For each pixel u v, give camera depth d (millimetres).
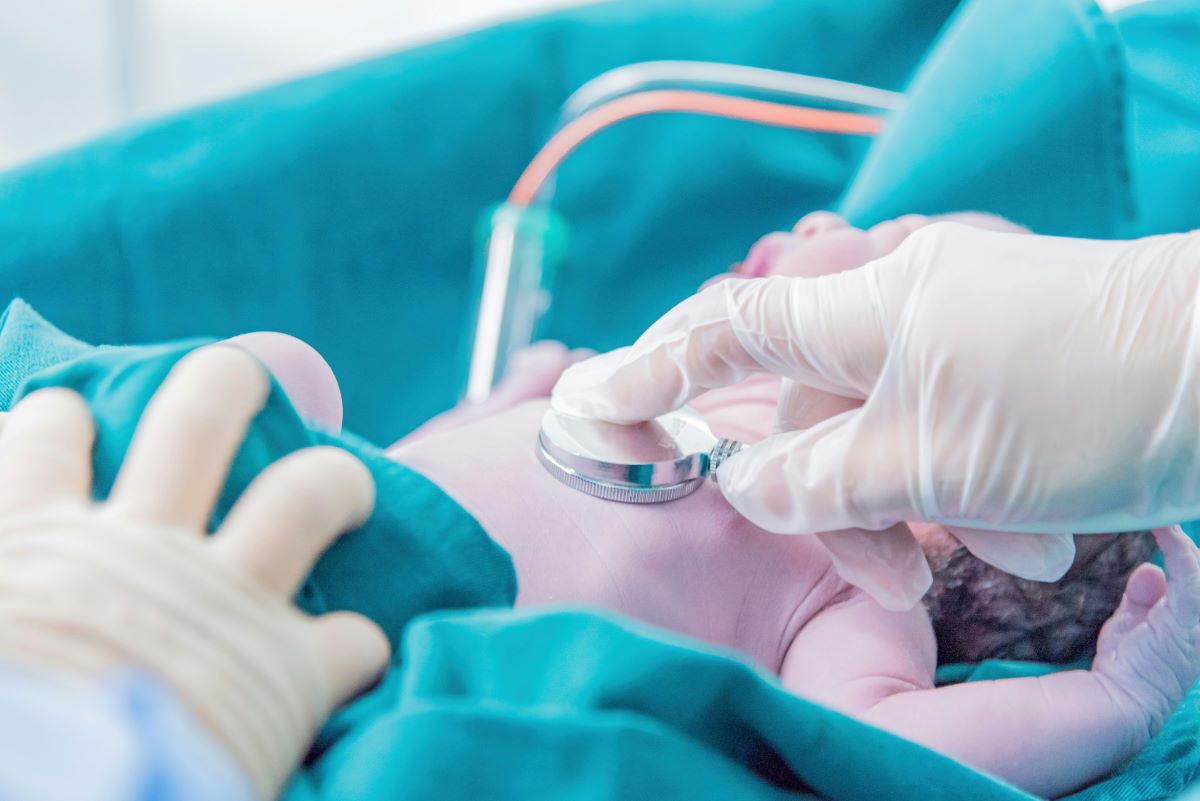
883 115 1730
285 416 605
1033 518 703
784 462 746
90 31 1754
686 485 814
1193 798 667
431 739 459
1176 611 797
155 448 468
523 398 1180
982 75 1333
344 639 509
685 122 1725
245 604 435
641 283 1727
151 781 296
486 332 1470
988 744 769
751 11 1793
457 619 538
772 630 859
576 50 1749
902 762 563
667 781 475
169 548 424
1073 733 778
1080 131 1274
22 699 304
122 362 598
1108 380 666
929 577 768
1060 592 878
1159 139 1323
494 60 1691
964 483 695
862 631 840
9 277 1288
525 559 779
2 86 1749
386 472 658
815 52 1800
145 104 1850
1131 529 714
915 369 693
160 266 1389
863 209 1354
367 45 1982
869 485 712
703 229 1733
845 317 714
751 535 852
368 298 1579
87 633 375
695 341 740
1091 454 671
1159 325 669
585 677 507
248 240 1462
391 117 1601
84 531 416
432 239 1640
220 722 389
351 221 1558
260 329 1475
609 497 806
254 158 1474
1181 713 832
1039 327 679
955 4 1825
